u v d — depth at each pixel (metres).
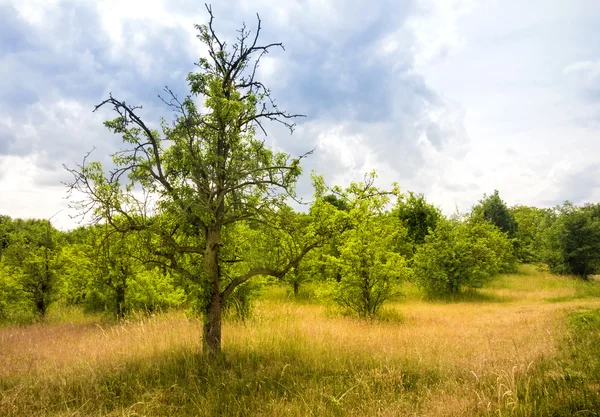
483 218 45.25
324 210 8.67
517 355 7.44
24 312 17.45
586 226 28.86
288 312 13.80
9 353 9.58
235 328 10.12
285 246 8.95
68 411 5.55
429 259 24.53
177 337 8.99
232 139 7.73
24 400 6.06
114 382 6.75
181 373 7.16
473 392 5.84
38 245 18.16
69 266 17.06
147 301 14.85
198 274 8.34
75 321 15.97
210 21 7.95
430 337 9.87
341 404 5.54
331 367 7.47
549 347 8.21
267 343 8.60
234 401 5.84
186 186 7.43
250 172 7.48
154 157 7.79
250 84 8.44
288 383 6.57
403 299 23.42
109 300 15.73
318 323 11.45
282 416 5.32
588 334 9.40
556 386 5.94
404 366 7.36
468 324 12.74
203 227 7.89
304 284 25.27
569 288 25.00
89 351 8.66
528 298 22.33
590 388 5.77
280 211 8.08
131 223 7.46
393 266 15.70
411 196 36.72
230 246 9.24
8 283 16.47
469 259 24.33
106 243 8.45
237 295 12.63
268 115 8.16
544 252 32.12
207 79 7.87
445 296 23.91
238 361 7.66
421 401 5.70
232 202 8.01
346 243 15.58
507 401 5.21
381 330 11.38
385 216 28.47
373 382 6.46
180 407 5.71
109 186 7.16
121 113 7.29
